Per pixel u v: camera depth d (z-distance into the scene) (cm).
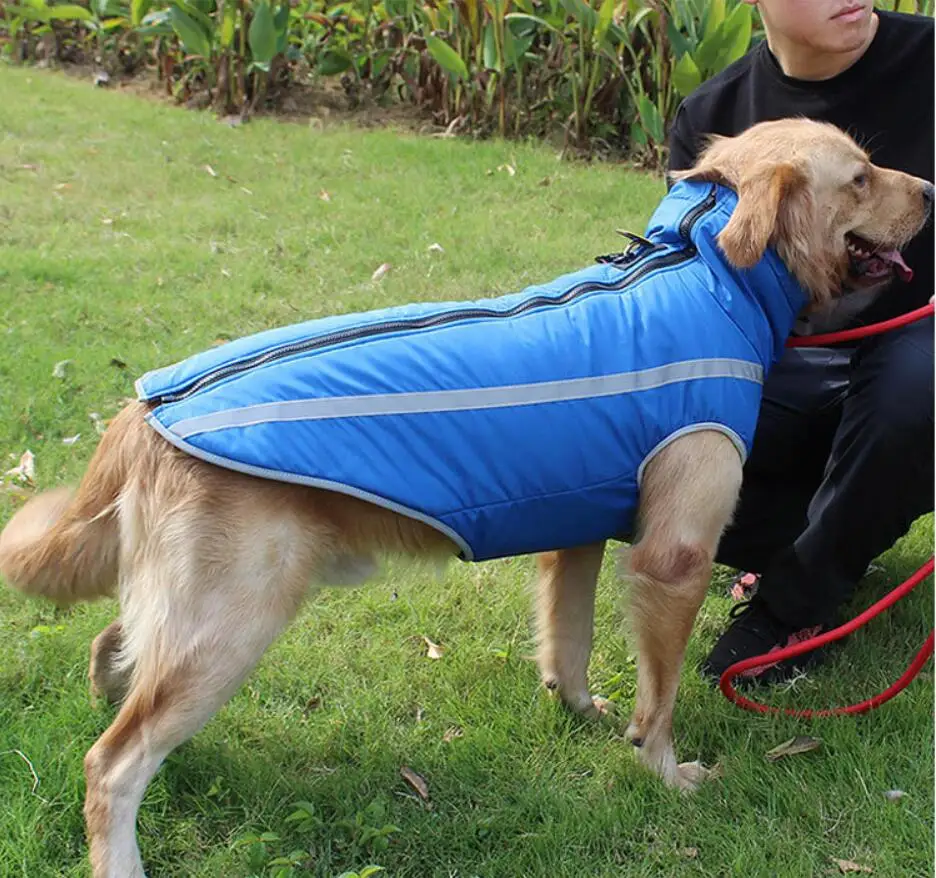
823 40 311
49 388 478
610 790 290
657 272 275
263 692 320
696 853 267
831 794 280
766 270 277
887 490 315
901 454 309
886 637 354
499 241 685
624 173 852
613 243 681
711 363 267
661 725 290
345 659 338
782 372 354
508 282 618
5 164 819
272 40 980
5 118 938
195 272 629
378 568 275
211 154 871
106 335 542
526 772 295
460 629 357
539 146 927
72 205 738
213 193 782
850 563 331
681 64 784
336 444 244
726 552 377
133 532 255
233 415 244
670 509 269
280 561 249
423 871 265
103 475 261
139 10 1040
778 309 282
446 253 662
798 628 343
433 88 1002
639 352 263
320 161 864
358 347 252
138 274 621
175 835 270
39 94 1034
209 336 545
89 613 349
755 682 335
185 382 254
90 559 265
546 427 255
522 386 254
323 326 260
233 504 246
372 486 246
